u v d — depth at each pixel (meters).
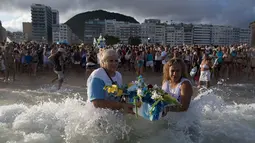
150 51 16.44
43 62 16.30
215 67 13.79
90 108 3.54
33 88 10.11
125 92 3.48
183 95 3.49
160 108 3.23
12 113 4.08
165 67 3.82
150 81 12.60
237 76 14.95
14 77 12.23
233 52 15.69
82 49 16.66
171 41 185.25
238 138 3.46
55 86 10.77
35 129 3.51
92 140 3.26
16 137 3.26
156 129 3.53
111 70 3.61
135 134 3.41
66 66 16.50
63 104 4.39
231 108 4.79
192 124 3.61
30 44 20.59
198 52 14.15
